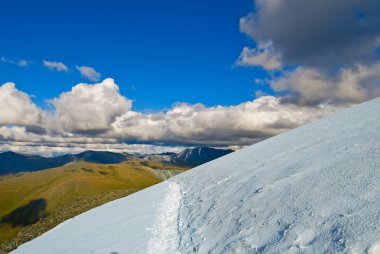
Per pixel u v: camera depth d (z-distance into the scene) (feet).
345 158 44.29
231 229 41.98
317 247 26.76
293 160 58.13
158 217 67.62
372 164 37.50
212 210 56.18
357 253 23.00
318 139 68.28
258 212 41.83
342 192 33.91
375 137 48.65
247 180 60.64
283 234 32.37
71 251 59.77
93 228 74.69
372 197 29.63
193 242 45.47
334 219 29.40
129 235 58.90
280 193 43.62
